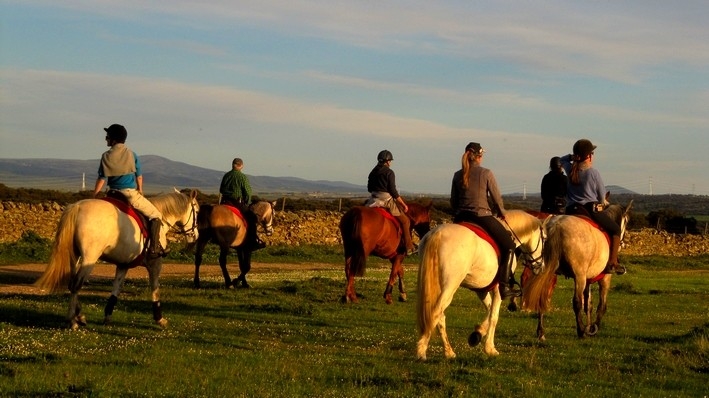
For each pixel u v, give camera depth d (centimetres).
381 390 884
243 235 2025
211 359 1028
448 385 909
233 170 2067
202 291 1861
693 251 4866
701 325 1459
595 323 1418
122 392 829
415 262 3650
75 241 1180
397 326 1432
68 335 1143
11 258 2592
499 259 1084
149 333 1223
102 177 1240
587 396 903
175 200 1390
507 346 1224
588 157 1345
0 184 4247
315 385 896
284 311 1569
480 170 1091
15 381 846
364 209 1744
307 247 3694
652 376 1033
